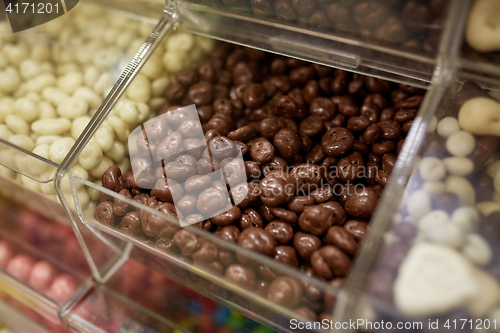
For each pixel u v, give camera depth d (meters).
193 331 0.31
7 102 0.34
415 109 0.32
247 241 0.27
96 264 0.33
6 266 0.36
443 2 0.28
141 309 0.33
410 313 0.23
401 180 0.26
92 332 0.32
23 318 0.35
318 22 0.32
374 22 0.30
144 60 0.34
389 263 0.24
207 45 0.36
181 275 0.30
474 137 0.28
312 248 0.27
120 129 0.32
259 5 0.33
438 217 0.25
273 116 0.34
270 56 0.36
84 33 0.36
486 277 0.24
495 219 0.25
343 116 0.33
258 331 0.30
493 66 0.28
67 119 0.33
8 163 0.31
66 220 0.35
